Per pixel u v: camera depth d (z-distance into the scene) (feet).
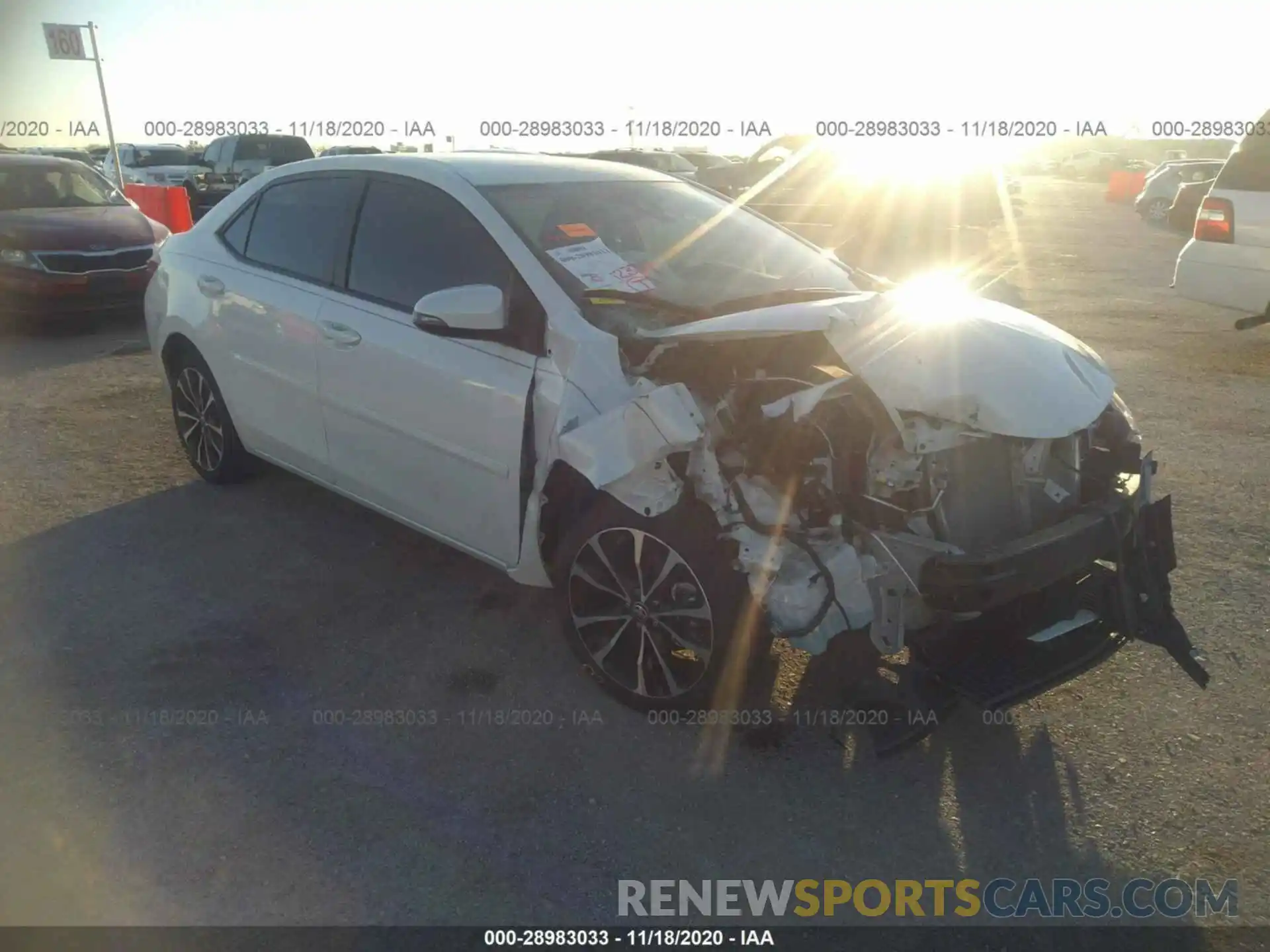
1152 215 73.00
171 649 12.32
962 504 9.85
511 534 11.74
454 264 12.55
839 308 10.80
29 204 31.96
